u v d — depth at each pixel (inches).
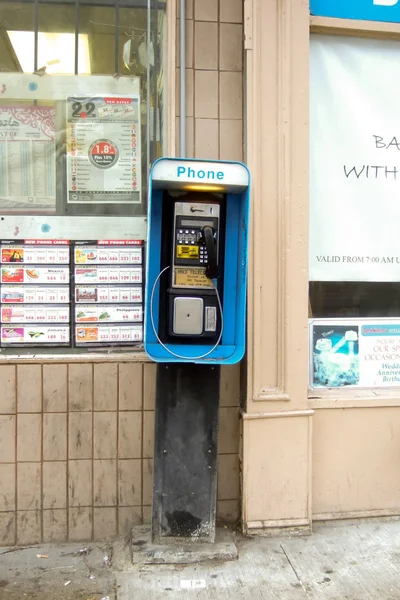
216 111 128.6
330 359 136.7
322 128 135.4
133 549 115.4
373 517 133.7
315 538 125.3
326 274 136.3
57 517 124.7
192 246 116.0
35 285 126.0
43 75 127.2
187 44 127.4
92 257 127.3
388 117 137.8
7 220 125.6
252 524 125.6
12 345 125.6
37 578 109.7
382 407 133.7
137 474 126.3
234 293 119.0
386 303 138.4
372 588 106.3
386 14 133.9
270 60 126.7
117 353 127.0
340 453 132.6
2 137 126.3
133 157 128.8
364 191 137.3
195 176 108.4
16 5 126.7
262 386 127.8
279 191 127.3
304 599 102.7
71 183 127.3
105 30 128.3
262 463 126.6
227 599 102.6
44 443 124.0
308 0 127.8
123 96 128.6
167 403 116.6
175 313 115.0
